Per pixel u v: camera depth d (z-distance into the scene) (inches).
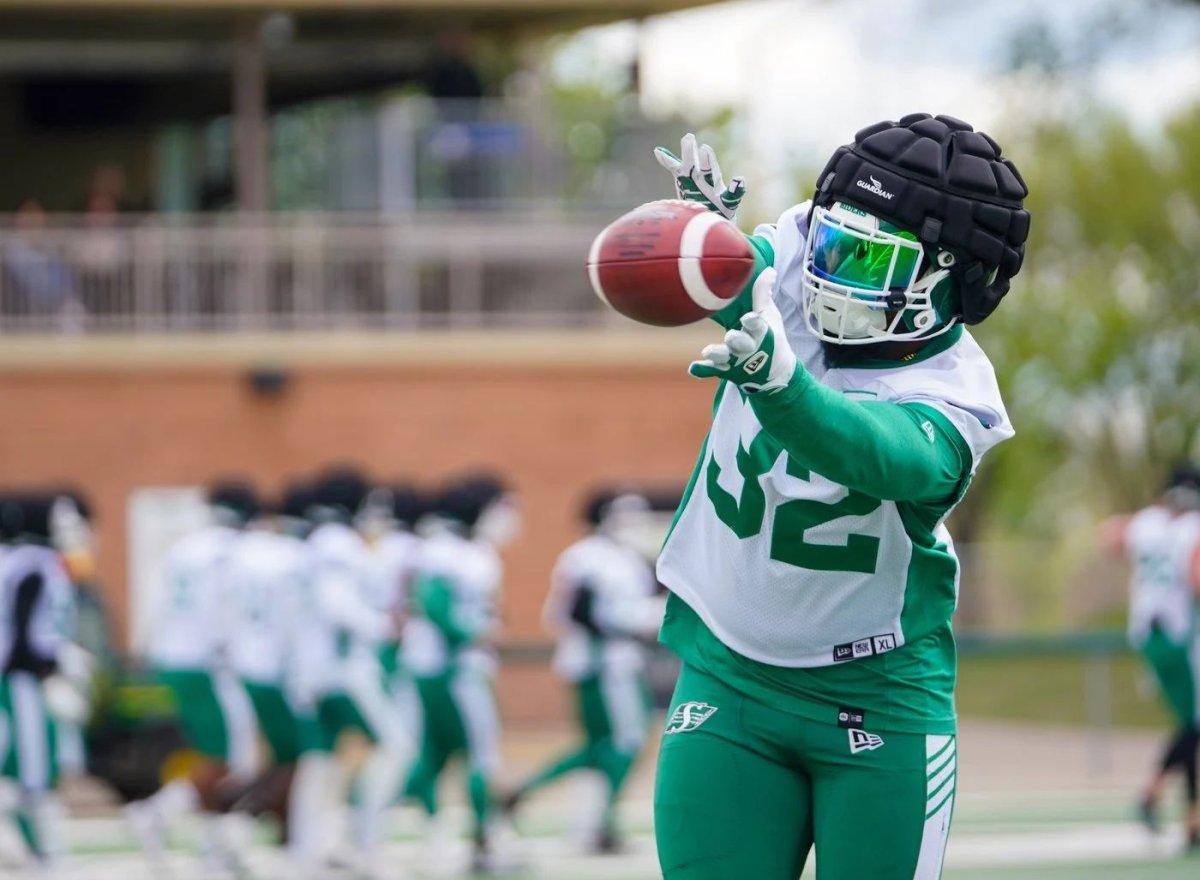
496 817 1250.6
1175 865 1224.8
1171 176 3457.2
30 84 2517.2
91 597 1520.7
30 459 2123.5
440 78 2247.8
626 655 1314.0
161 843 1240.2
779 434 406.3
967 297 450.3
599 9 2351.1
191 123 2522.1
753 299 405.4
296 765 1220.5
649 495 2169.0
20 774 1200.2
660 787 488.1
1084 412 3769.7
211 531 1236.5
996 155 448.5
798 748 475.8
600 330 2194.9
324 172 2226.9
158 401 2139.5
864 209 442.6
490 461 2167.8
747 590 470.0
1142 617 1318.9
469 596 1226.6
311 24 2442.2
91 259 2169.0
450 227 2194.9
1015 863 1241.4
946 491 449.4
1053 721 2267.5
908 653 475.8
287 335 2156.7
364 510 1250.6
